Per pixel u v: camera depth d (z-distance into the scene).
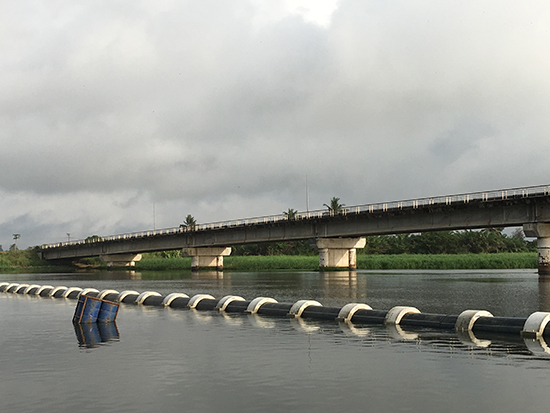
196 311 30.95
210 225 109.31
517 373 14.10
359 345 18.48
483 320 21.50
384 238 185.75
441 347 17.91
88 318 25.92
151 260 148.75
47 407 11.80
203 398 12.25
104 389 13.13
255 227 101.31
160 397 12.39
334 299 38.66
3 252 158.62
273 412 11.21
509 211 68.62
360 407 11.47
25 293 51.59
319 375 14.18
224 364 15.64
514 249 170.50
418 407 11.43
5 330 23.78
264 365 15.45
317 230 92.88
